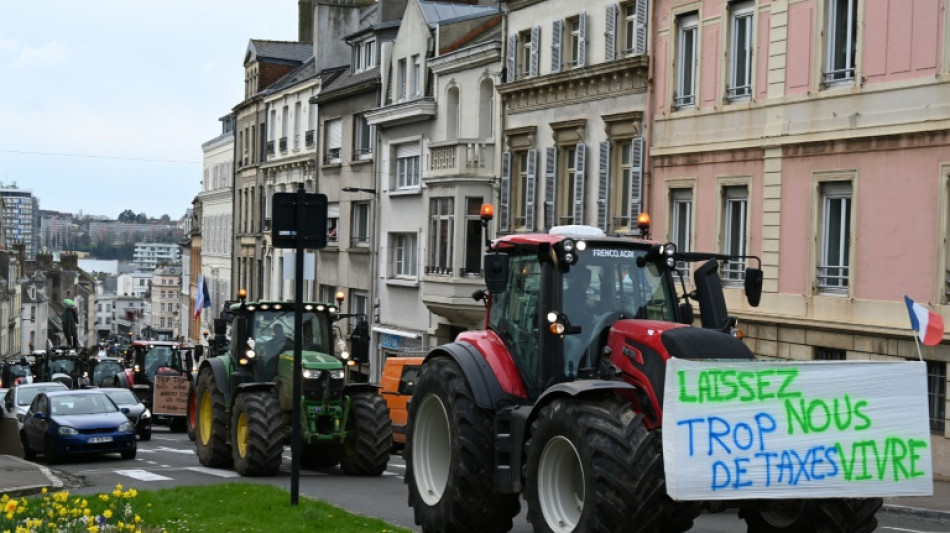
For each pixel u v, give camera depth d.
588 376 16.06
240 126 101.44
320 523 18.44
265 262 93.31
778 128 37.25
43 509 17.52
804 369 14.28
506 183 53.72
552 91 50.06
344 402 29.70
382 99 69.31
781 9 37.41
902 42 33.00
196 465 33.09
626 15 45.91
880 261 33.62
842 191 35.38
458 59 58.88
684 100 42.22
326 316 31.66
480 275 56.69
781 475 14.11
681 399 13.94
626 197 45.78
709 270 16.53
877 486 14.34
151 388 62.09
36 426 37.69
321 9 83.81
